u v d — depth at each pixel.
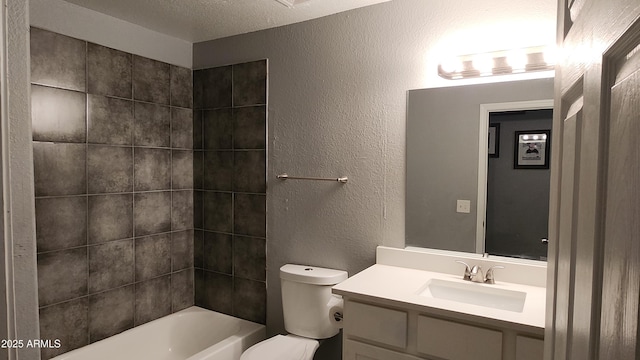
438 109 2.00
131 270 2.53
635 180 0.34
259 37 2.56
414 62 2.05
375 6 2.15
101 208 2.35
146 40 2.55
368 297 1.65
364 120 2.21
